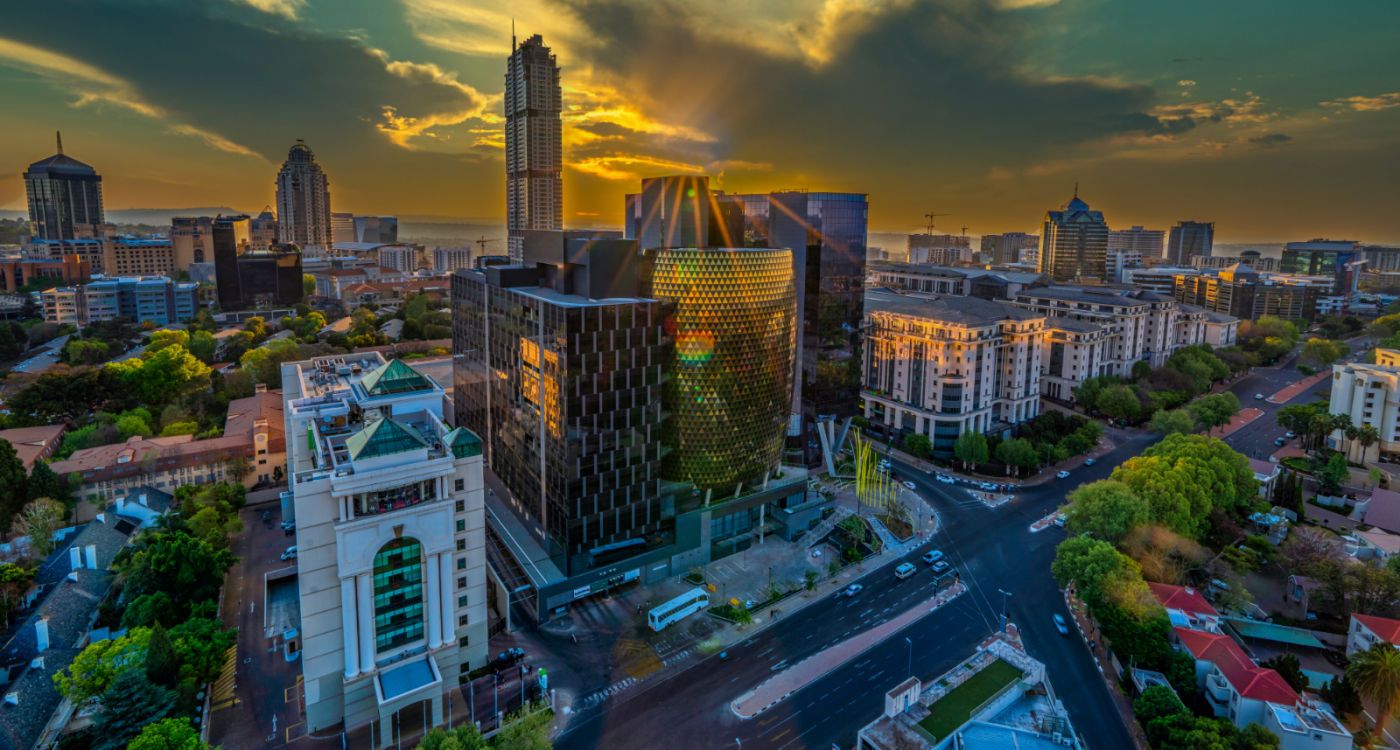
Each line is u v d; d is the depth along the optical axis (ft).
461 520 416.05
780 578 563.89
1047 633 493.77
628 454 520.42
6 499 565.53
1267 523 621.31
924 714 360.07
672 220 653.30
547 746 343.05
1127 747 390.01
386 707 371.56
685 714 410.11
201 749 331.16
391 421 390.01
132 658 384.27
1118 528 530.68
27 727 375.66
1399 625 444.96
